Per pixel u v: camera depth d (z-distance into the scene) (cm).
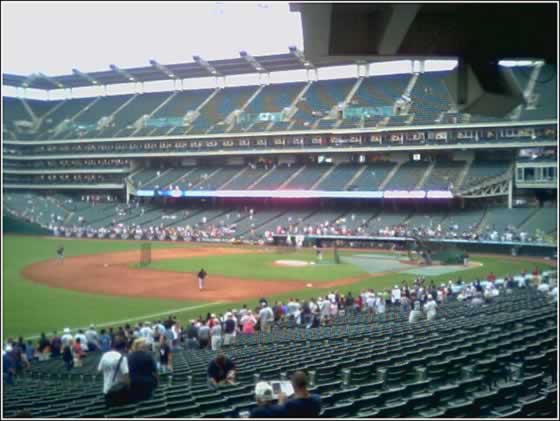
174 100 9056
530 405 779
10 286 3984
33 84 9644
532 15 674
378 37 704
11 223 7931
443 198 6450
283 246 6612
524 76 6203
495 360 1108
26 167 9319
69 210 8550
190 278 4359
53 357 2306
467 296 3036
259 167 8025
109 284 4097
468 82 693
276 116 7806
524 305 2233
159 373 1598
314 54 768
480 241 5747
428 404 848
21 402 1177
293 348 1784
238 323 2673
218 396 1035
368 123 7025
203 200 8256
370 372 1156
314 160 7781
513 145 6172
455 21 686
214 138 7906
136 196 8756
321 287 3959
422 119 6700
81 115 9406
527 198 6412
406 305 2983
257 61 8062
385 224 6531
